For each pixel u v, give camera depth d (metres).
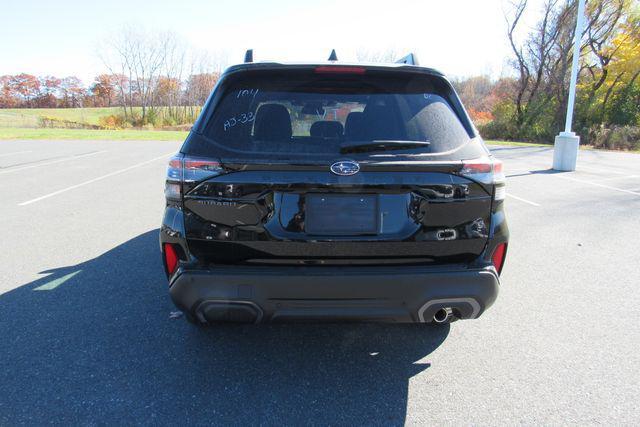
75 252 4.96
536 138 30.55
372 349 3.04
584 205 7.67
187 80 58.22
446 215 2.36
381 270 2.32
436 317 2.49
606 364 2.87
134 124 54.06
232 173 2.28
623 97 29.48
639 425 2.28
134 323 3.33
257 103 2.46
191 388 2.56
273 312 2.32
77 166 12.33
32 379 2.62
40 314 3.46
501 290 4.08
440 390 2.58
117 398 2.46
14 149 17.83
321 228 2.31
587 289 4.11
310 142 2.35
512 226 6.34
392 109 2.48
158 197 8.04
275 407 2.40
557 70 30.70
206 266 2.37
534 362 2.88
